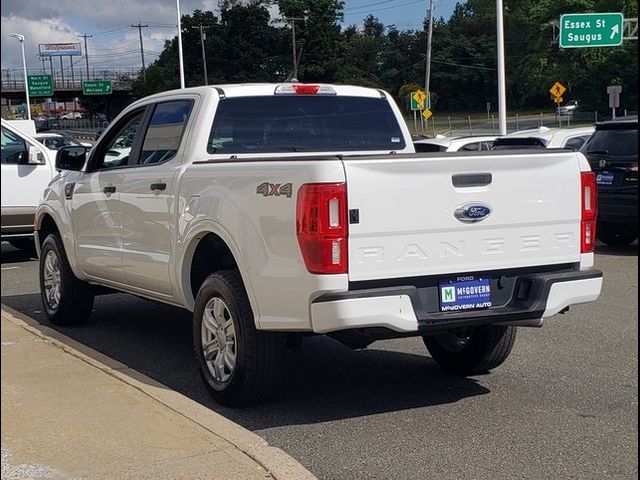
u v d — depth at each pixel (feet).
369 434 17.47
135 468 14.49
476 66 332.60
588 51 222.07
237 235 17.98
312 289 16.38
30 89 266.16
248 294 17.90
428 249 17.13
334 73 230.07
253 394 18.45
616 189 42.27
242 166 18.08
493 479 15.16
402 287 16.81
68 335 26.40
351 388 20.74
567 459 16.07
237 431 16.25
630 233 45.60
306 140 22.40
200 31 224.74
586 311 29.71
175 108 22.26
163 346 24.94
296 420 18.34
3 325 25.43
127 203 22.59
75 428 16.39
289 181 16.72
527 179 18.12
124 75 292.40
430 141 53.11
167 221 20.76
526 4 287.28
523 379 21.44
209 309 19.29
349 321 16.26
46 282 28.04
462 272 17.52
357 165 16.43
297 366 22.85
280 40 229.66
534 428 17.78
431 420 18.33
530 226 18.24
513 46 308.60
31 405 17.76
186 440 15.75
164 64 247.91
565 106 282.77
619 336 25.94
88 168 25.44
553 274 18.43
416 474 15.40
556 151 18.65
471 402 19.57
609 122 43.24
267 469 14.47
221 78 231.50
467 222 17.46
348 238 16.37
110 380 19.54
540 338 25.81
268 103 21.99
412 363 23.12
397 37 333.21
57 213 26.71
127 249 22.84
